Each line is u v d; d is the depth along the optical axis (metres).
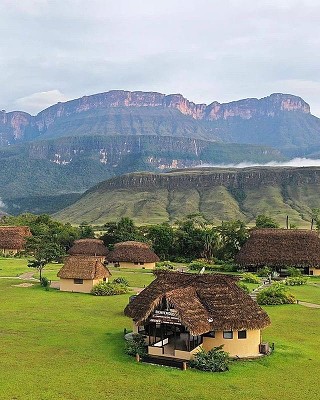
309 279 85.50
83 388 29.16
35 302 57.47
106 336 41.53
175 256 114.44
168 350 36.31
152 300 37.09
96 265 67.69
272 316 51.94
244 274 83.00
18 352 36.00
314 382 31.78
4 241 118.75
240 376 32.66
